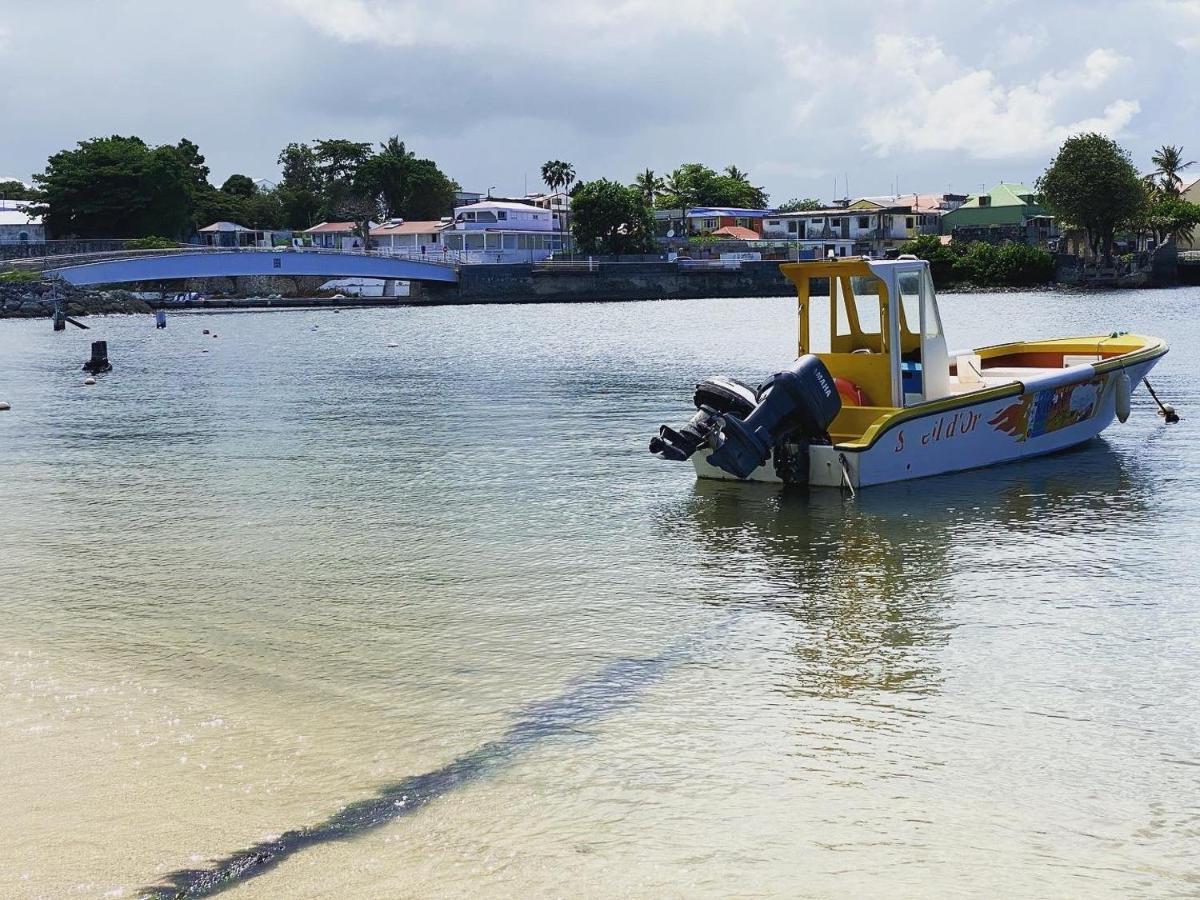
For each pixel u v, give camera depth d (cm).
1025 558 1238
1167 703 848
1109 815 689
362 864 638
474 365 3962
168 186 11862
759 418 1512
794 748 779
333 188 16588
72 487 1739
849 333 1669
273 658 962
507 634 1017
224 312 9431
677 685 891
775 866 636
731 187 16700
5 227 11706
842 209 14825
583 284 11225
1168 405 2291
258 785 730
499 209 13575
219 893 612
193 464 1944
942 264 11431
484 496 1619
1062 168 11150
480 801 709
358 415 2592
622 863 640
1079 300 8619
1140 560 1223
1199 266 11394
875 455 1566
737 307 9325
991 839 663
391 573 1225
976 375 1838
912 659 941
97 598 1146
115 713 847
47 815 693
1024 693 868
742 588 1147
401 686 895
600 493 1619
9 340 5891
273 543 1367
